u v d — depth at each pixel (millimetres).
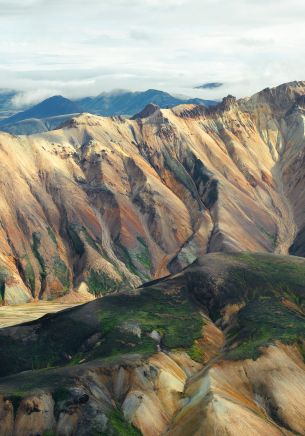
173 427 87000
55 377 92375
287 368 98375
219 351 109125
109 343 107000
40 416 84438
